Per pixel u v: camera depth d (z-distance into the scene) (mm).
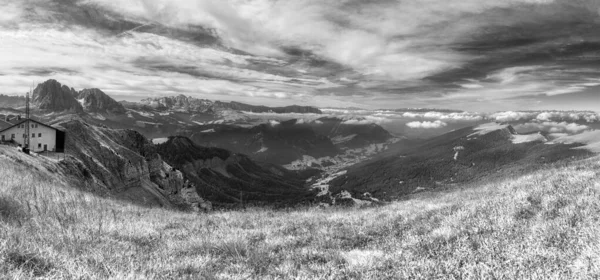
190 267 6543
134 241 9102
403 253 7121
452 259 5977
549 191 10672
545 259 5188
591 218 6801
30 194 11766
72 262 5445
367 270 6141
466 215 9867
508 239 6734
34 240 6316
